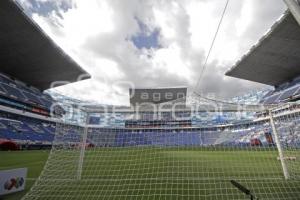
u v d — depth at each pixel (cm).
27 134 2238
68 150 452
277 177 446
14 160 955
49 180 415
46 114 2995
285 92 2975
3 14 1841
